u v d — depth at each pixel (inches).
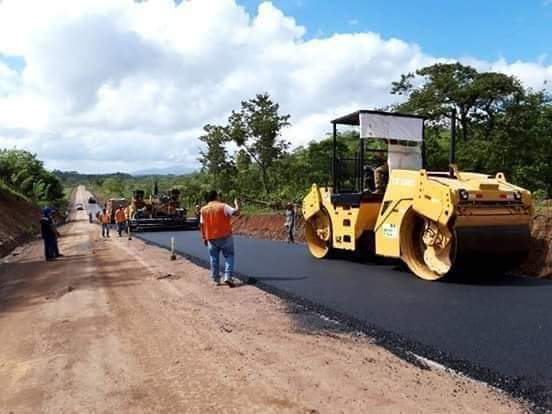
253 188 1283.2
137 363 185.6
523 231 309.4
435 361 179.3
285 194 1056.8
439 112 764.0
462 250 294.4
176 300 289.6
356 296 277.7
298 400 148.3
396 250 342.0
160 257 515.8
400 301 263.7
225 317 246.2
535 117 759.1
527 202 312.2
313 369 173.5
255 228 911.7
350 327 225.5
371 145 396.5
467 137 782.5
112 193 3631.9
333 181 411.5
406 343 196.4
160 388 161.6
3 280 439.5
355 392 153.3
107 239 883.4
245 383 162.4
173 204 1094.4
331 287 303.4
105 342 213.5
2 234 843.4
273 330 221.9
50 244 585.0
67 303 298.7
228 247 330.3
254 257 456.4
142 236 900.0
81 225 1752.0
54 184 2578.7
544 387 153.3
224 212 328.5
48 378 175.0
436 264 321.7
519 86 752.3
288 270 371.9
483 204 300.7
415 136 384.5
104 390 162.2
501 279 322.3
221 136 1307.8
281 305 269.0
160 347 203.0
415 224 335.0
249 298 288.4
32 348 211.0
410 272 350.9
